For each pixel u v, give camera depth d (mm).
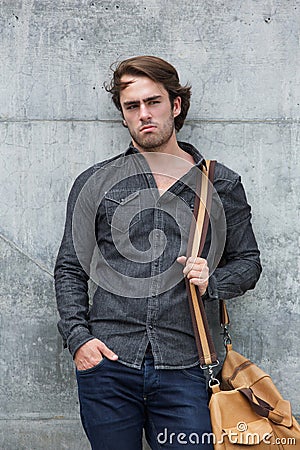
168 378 2586
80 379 2619
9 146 3084
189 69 3061
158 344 2588
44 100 3078
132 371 2572
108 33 3062
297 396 3090
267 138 3066
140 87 2656
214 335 3078
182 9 3053
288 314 3092
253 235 2879
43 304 3107
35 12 3068
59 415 3125
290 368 3090
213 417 2535
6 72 3074
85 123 3078
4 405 3127
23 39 3070
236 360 2822
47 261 3102
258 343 3092
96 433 2596
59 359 3115
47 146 3084
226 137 3068
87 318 2727
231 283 2727
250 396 2572
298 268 3082
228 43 3057
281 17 3051
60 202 3090
